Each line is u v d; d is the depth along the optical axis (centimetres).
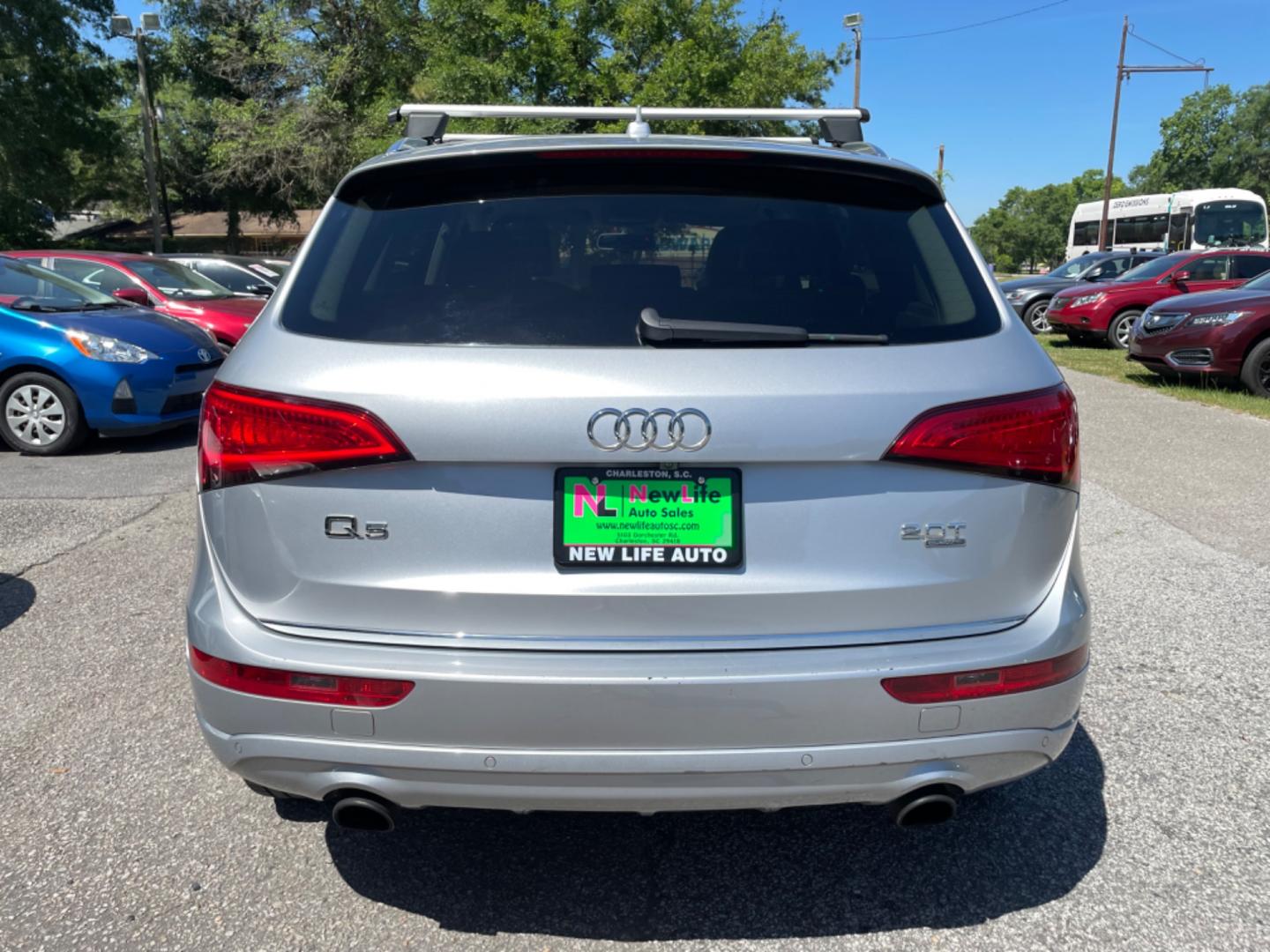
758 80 2216
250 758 215
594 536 205
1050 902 250
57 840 274
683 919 245
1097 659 395
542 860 270
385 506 206
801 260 229
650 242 228
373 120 3188
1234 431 861
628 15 2139
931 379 209
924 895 254
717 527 206
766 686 202
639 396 199
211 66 3834
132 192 4675
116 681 372
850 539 208
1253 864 264
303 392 206
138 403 781
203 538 224
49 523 581
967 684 209
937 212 248
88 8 3603
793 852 273
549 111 329
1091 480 691
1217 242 2900
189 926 240
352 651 207
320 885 257
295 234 5706
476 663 204
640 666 203
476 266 224
